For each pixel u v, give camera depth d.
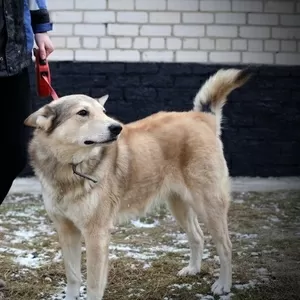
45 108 3.25
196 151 3.49
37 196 5.13
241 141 5.45
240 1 5.39
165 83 5.41
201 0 5.38
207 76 5.41
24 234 4.29
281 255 3.95
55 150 3.23
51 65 5.36
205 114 3.63
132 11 5.37
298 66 5.43
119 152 3.38
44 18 3.57
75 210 3.25
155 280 3.63
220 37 5.41
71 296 3.39
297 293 3.48
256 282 3.60
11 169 3.55
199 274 3.70
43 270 3.73
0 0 3.31
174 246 4.11
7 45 3.33
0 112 3.49
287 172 5.48
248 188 5.31
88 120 3.20
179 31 5.39
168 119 3.57
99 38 5.37
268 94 5.43
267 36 5.41
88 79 5.39
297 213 4.74
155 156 3.47
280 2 5.40
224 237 3.50
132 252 3.99
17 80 3.45
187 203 3.56
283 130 5.46
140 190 3.45
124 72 5.39
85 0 5.35
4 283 3.55
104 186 3.28
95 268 3.25
